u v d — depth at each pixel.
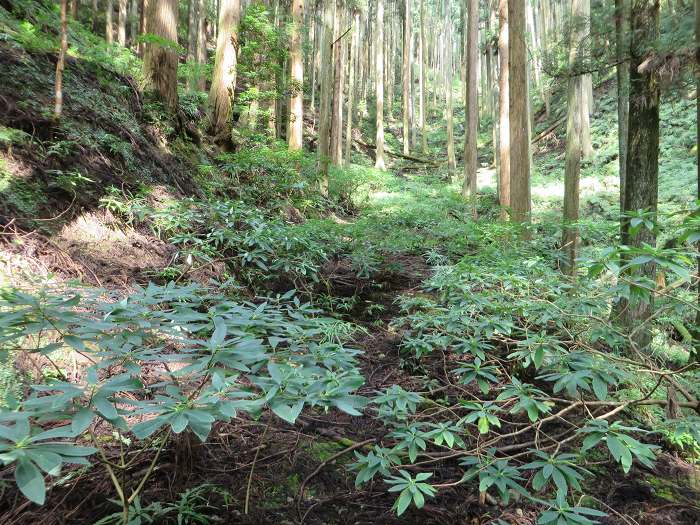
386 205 10.00
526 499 1.99
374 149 26.09
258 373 1.64
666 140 12.92
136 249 3.93
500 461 1.76
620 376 1.92
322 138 12.41
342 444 2.28
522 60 6.62
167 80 6.74
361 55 29.77
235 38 8.49
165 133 6.22
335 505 1.84
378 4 22.27
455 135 31.19
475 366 2.15
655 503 2.09
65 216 3.57
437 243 6.76
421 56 28.53
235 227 5.19
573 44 4.67
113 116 5.13
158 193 4.86
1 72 4.03
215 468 1.94
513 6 6.61
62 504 1.61
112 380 1.21
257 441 2.20
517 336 3.36
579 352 2.18
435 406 2.67
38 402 1.08
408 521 1.78
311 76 26.50
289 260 4.50
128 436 2.02
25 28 4.85
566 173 6.84
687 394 2.11
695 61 3.35
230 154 7.73
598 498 2.08
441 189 13.57
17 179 3.40
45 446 0.98
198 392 1.59
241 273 4.60
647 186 3.78
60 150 3.92
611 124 16.56
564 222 4.96
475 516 1.86
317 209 9.28
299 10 11.92
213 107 8.44
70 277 3.09
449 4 36.22
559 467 1.54
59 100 4.06
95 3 14.24
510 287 3.16
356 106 29.03
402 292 5.34
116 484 1.42
